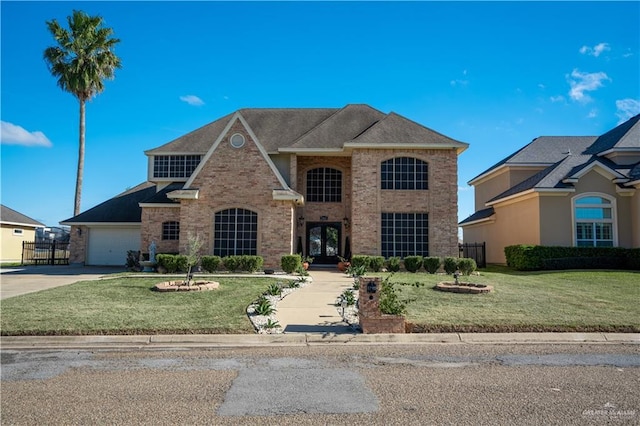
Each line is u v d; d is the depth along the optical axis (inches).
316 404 206.4
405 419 188.2
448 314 399.2
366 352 309.3
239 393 222.4
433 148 917.8
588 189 887.1
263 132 1085.1
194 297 497.4
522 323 368.5
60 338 342.3
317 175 1048.8
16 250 1483.8
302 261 880.9
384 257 904.9
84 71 1288.1
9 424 184.1
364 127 1051.3
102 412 196.9
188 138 1081.4
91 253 1109.7
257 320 391.9
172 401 210.8
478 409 199.3
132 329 355.9
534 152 1186.6
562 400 211.0
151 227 925.2
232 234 829.8
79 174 1369.3
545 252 845.2
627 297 487.5
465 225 1370.6
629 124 1069.1
